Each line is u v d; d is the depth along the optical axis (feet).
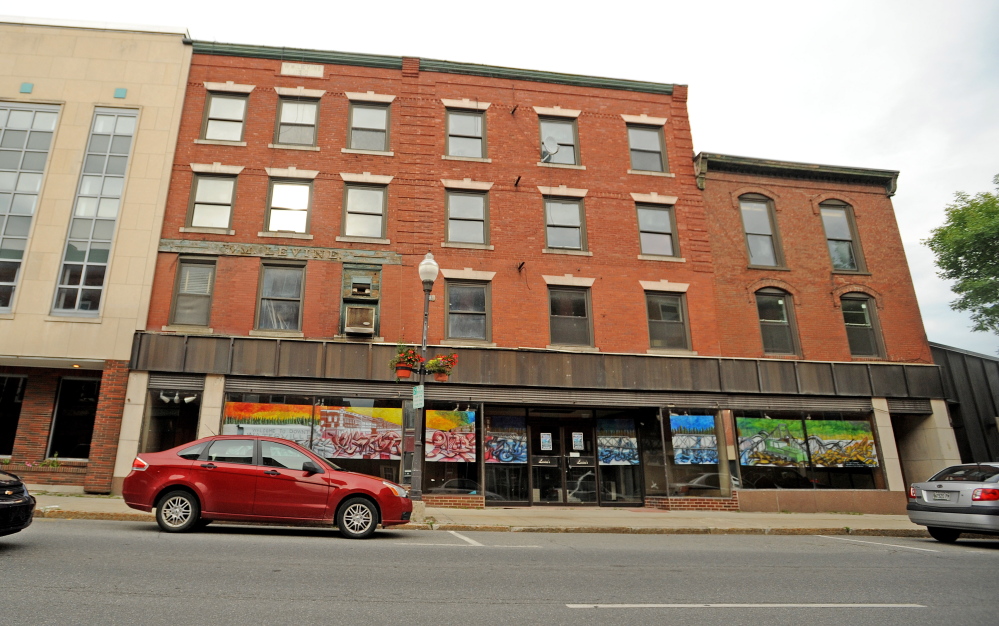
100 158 57.31
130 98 59.11
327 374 54.13
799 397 61.05
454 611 18.26
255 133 60.59
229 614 16.92
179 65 60.90
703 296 63.10
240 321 55.01
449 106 64.80
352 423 53.83
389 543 31.27
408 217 60.13
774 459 59.06
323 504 32.32
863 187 70.64
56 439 53.57
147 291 53.98
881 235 69.31
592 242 62.75
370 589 20.56
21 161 56.49
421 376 43.60
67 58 59.41
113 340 52.44
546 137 65.31
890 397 62.49
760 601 21.21
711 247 65.05
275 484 32.04
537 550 31.30
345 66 64.34
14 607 16.72
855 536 44.09
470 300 59.36
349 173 60.64
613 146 66.69
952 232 73.05
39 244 54.39
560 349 58.54
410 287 58.39
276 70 62.85
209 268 56.44
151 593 18.75
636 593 21.77
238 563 23.79
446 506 53.62
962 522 38.24
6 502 24.18
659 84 69.31
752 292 64.28
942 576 27.17
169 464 31.89
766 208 68.39
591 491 58.03
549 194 63.57
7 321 52.13
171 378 52.34
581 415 59.93
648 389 58.75
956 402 68.03
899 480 59.93
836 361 63.00
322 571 23.07
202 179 58.70
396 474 53.47
